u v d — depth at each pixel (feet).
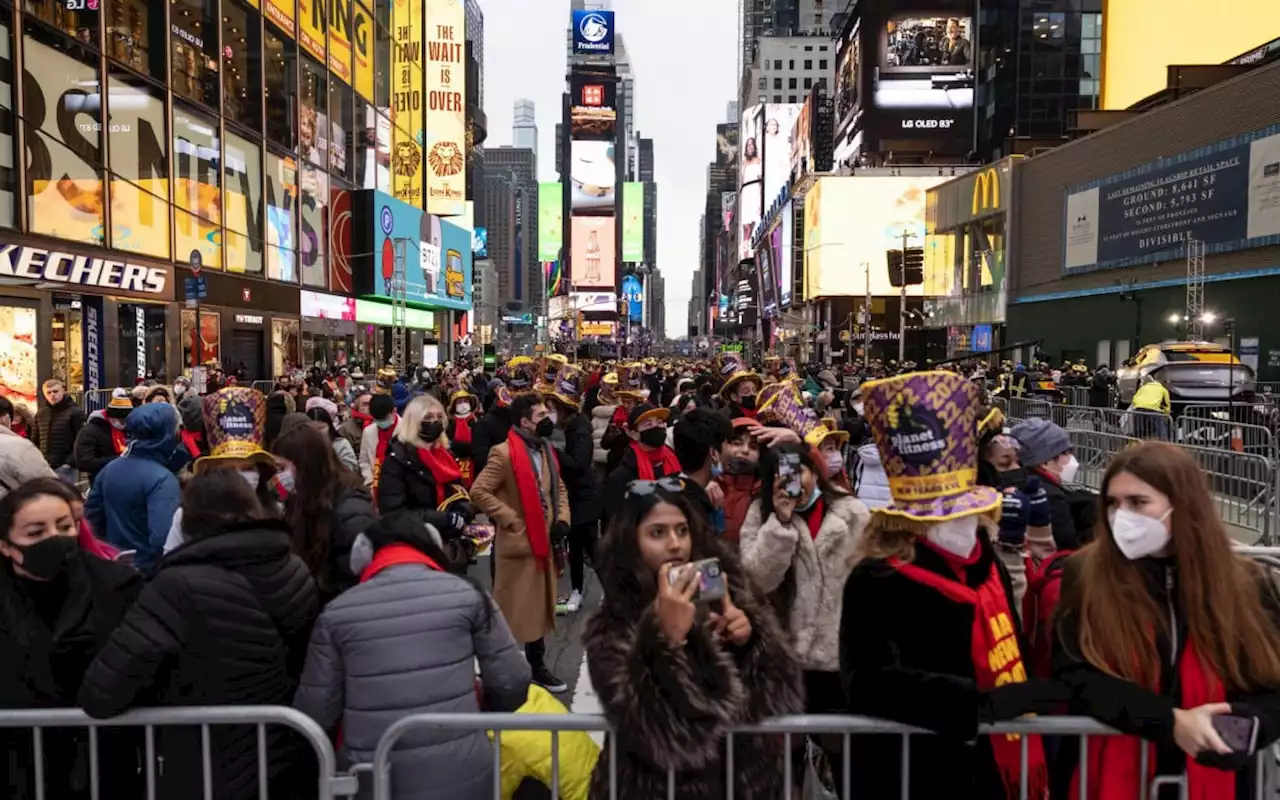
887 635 8.37
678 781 8.24
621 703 7.95
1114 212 122.83
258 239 111.96
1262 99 94.43
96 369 77.97
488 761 9.91
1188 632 7.92
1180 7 174.29
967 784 8.68
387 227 154.92
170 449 17.58
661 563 8.69
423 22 182.60
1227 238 99.14
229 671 9.66
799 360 272.10
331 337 138.72
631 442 22.39
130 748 10.48
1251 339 95.40
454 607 9.93
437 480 19.98
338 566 12.82
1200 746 7.41
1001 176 157.89
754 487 16.60
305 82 127.24
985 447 13.34
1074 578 8.48
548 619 19.83
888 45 287.07
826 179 268.82
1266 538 28.07
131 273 82.17
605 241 548.31
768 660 8.63
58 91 72.28
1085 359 130.62
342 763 9.62
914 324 262.06
